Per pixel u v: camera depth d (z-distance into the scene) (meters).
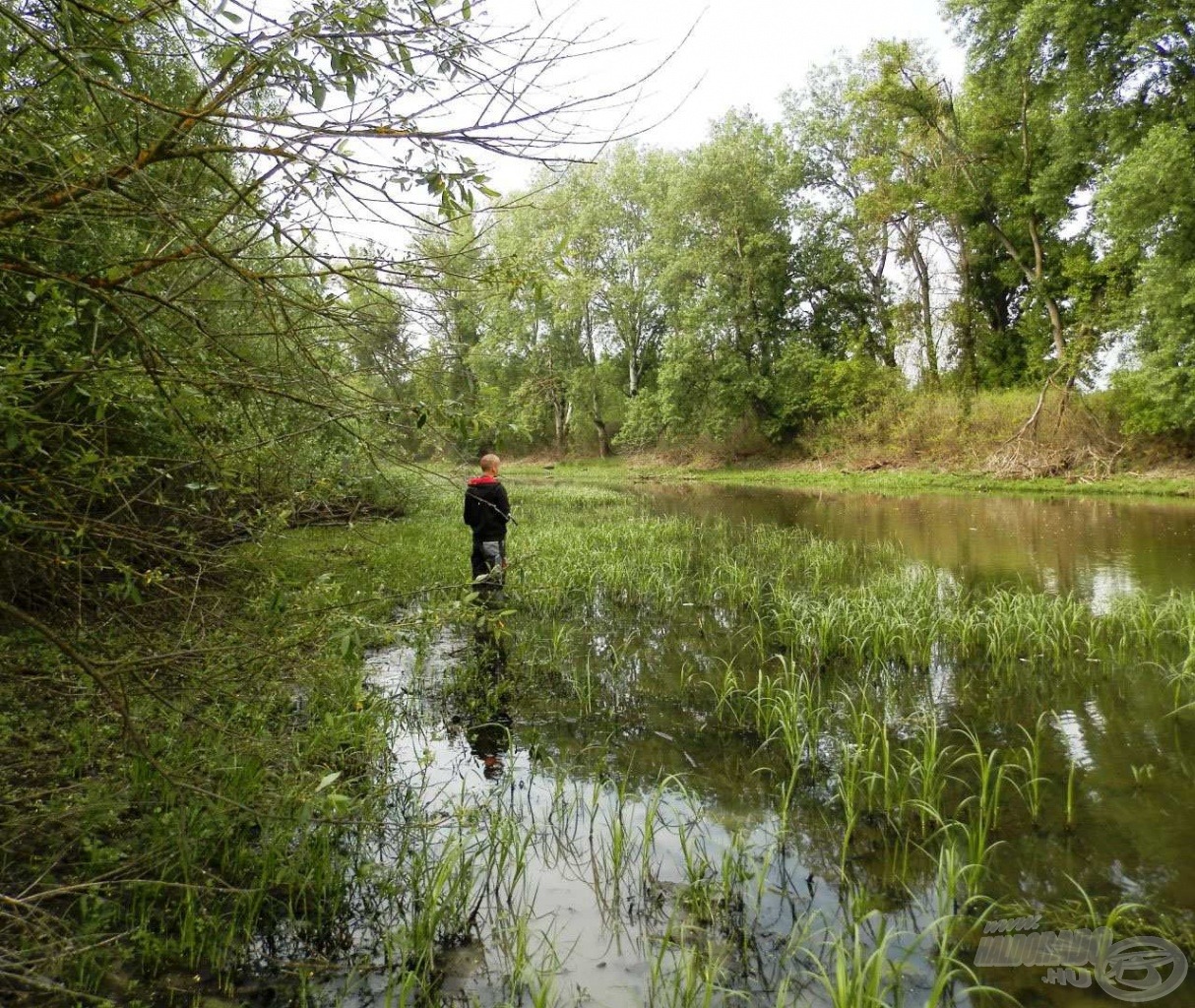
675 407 37.31
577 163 2.35
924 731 4.82
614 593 9.28
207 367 2.67
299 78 2.23
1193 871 3.29
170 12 2.04
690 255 35.91
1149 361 20.67
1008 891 3.19
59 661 4.04
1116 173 19.83
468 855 3.43
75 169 2.21
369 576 8.45
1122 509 17.86
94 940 2.68
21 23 1.85
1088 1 20.70
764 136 37.44
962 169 28.16
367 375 3.13
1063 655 6.53
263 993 2.61
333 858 3.38
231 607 3.96
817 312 38.78
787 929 3.00
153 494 3.81
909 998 2.59
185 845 2.76
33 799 3.34
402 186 2.46
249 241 2.51
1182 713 5.14
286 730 4.41
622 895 3.23
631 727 5.10
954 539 13.51
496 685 5.89
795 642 6.95
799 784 4.26
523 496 24.88
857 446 33.34
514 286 2.88
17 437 2.36
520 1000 2.59
